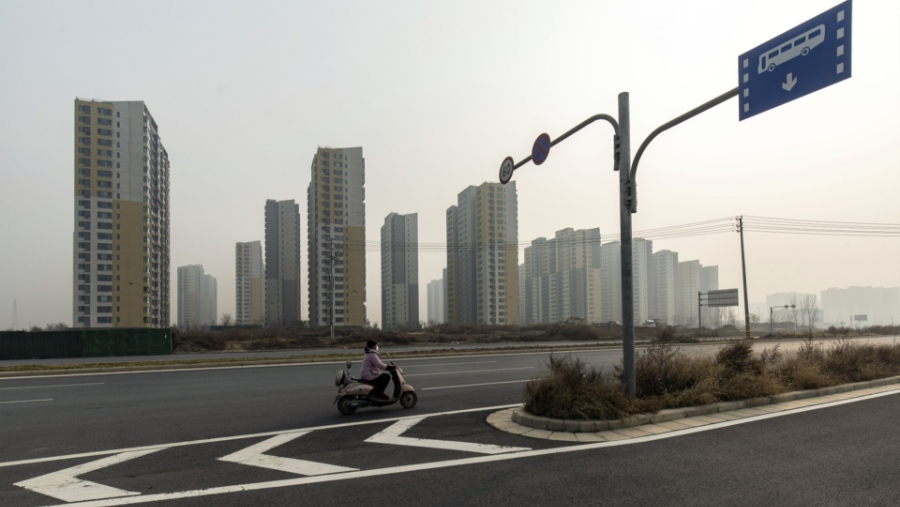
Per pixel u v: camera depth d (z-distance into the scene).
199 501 4.95
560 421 7.64
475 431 7.79
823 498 4.90
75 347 26.44
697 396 8.88
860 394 10.66
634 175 8.90
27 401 11.27
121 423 8.74
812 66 6.71
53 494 5.19
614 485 5.27
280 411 9.73
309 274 83.00
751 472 5.67
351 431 7.94
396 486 5.31
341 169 77.75
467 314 85.94
